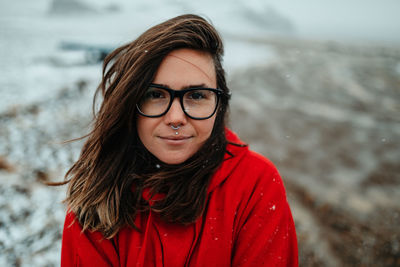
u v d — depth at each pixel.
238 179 0.98
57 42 17.94
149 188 0.95
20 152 3.61
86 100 6.14
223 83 0.94
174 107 0.79
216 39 0.84
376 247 2.46
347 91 9.71
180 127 0.81
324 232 2.64
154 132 0.83
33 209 2.61
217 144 0.95
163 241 0.94
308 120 6.44
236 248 0.97
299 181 3.64
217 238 0.94
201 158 0.91
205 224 0.94
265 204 0.95
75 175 1.04
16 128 4.32
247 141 5.00
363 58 19.77
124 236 0.96
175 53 0.79
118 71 0.91
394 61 18.91
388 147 5.11
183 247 0.94
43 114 5.04
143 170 0.97
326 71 13.16
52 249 2.22
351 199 3.26
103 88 1.04
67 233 0.98
